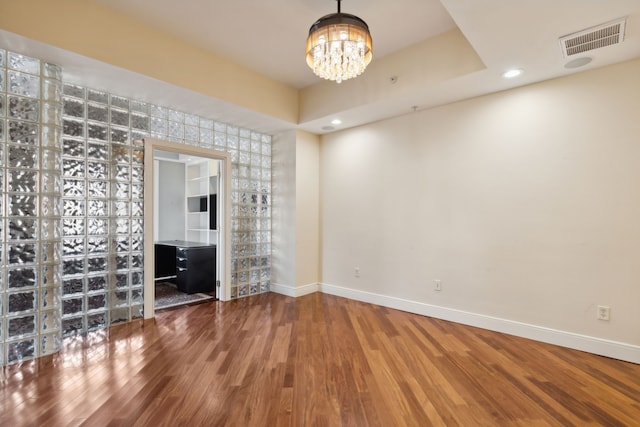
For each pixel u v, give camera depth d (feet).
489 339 9.12
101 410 5.70
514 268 9.45
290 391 6.38
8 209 7.32
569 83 8.61
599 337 8.12
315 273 14.71
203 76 9.91
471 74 8.63
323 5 7.82
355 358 7.89
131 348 8.37
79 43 7.45
